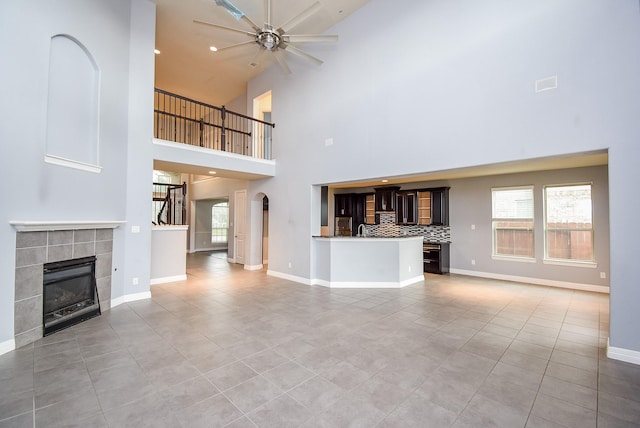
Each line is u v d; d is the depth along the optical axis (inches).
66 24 138.2
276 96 281.3
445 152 166.2
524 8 140.2
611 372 102.7
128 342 125.8
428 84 174.2
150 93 198.2
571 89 126.3
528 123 137.9
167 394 88.7
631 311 110.3
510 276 256.8
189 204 469.1
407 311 169.9
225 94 366.9
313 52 242.7
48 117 132.7
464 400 86.7
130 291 189.3
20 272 119.2
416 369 104.4
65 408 81.7
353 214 358.6
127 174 186.5
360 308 175.5
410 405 84.2
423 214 305.9
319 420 77.7
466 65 158.7
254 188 306.3
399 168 187.3
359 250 231.6
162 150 205.6
